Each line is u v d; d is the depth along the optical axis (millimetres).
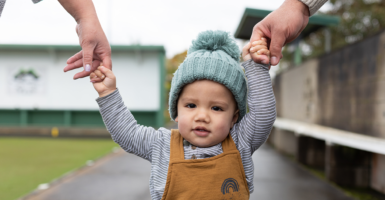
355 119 3271
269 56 1119
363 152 3611
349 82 3412
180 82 1130
